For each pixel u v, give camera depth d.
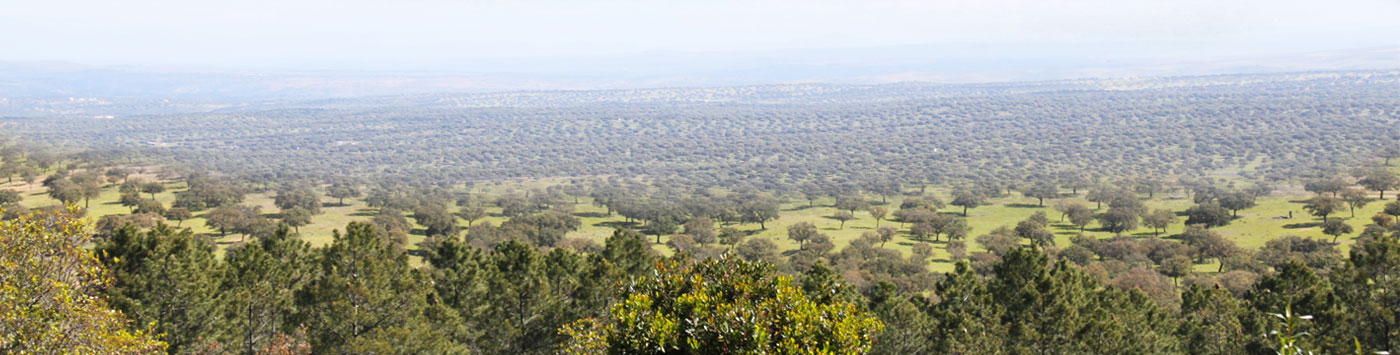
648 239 150.12
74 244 22.84
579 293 43.44
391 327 37.94
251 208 180.50
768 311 18.30
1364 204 159.88
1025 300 44.62
